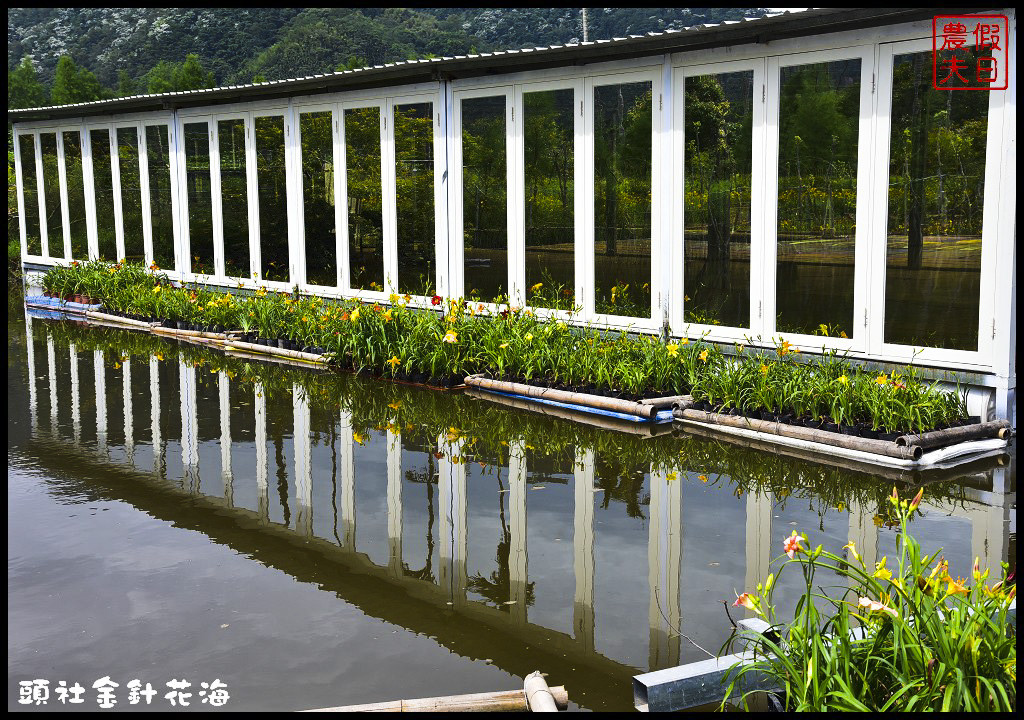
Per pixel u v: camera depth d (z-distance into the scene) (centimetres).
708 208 883
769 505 594
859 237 783
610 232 962
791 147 820
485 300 1086
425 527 567
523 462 696
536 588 475
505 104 1037
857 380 739
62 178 1739
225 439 774
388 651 409
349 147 1225
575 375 876
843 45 777
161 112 1498
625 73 930
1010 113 691
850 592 457
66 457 729
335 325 1088
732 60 850
